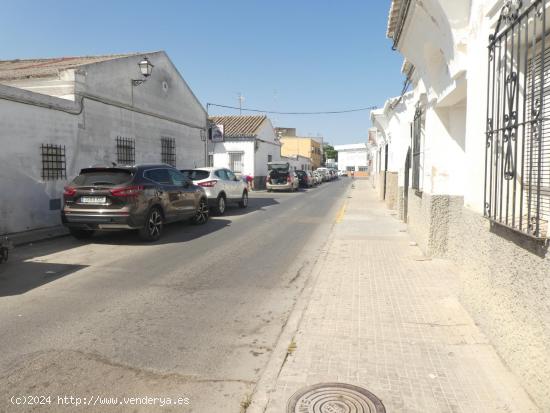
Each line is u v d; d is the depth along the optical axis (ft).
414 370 12.03
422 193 28.19
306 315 16.40
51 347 14.02
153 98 54.34
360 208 56.59
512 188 12.76
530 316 10.55
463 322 15.38
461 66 17.70
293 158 166.91
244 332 15.42
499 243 12.76
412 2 20.84
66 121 38.93
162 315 17.03
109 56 54.49
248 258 27.32
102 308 17.78
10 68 51.21
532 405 10.23
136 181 31.65
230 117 118.93
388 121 63.52
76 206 30.91
